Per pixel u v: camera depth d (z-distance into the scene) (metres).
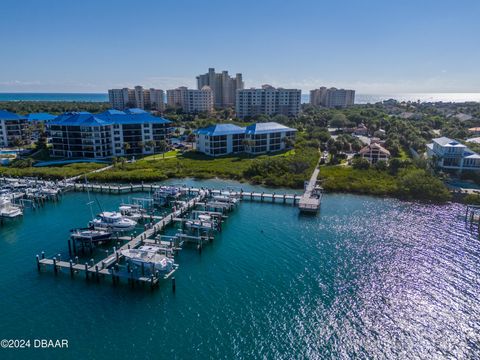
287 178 93.62
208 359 33.75
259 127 129.75
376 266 50.22
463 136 141.25
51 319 39.19
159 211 73.19
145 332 37.25
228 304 41.81
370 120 183.00
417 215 70.38
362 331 37.28
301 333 37.00
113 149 123.31
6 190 83.12
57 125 117.88
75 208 75.06
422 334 36.84
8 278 47.47
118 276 46.22
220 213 68.00
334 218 69.12
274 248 56.16
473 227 63.91
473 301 42.06
